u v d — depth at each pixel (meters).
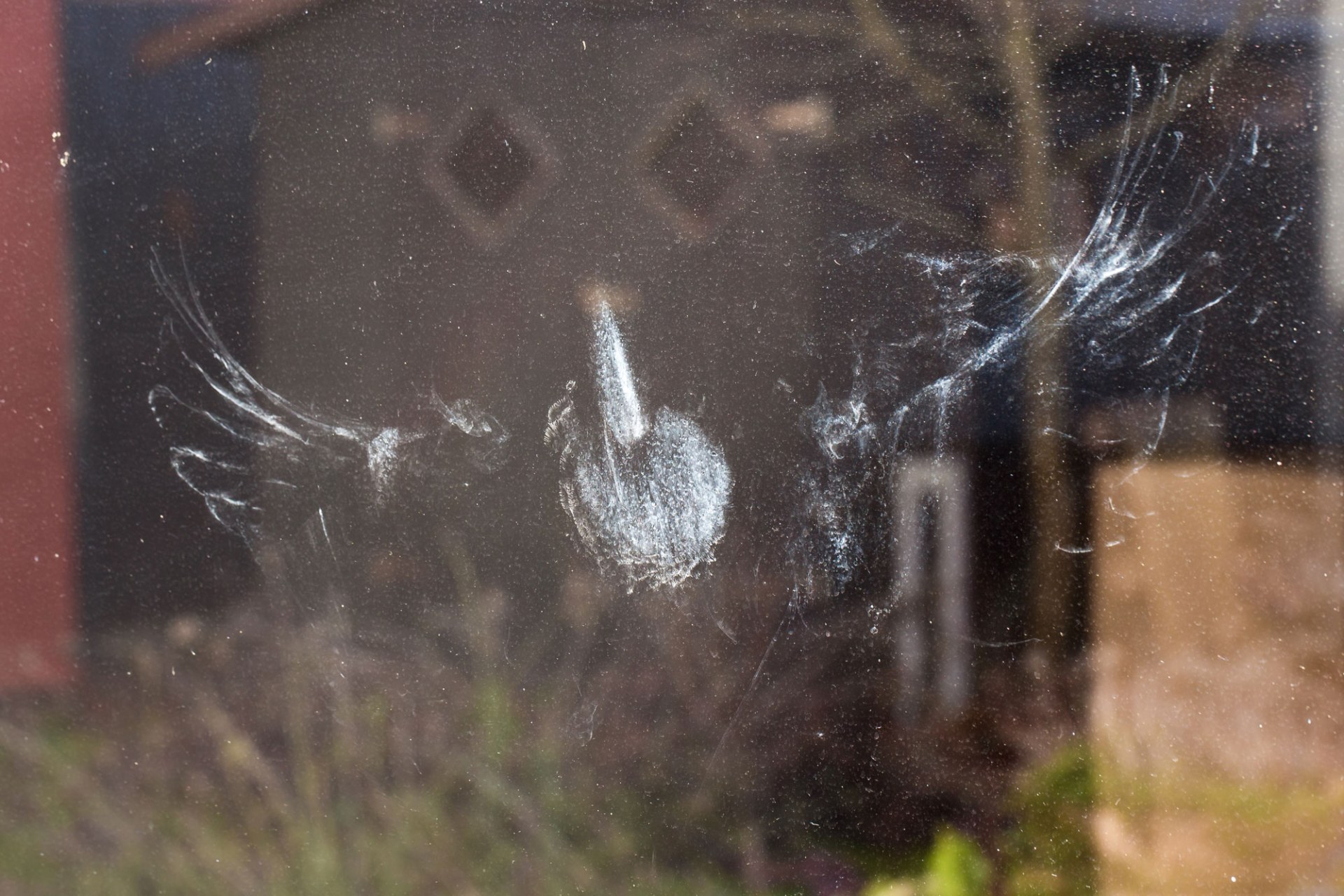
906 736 1.20
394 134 1.22
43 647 1.24
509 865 1.22
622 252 1.21
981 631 1.20
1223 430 1.18
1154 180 1.19
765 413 1.21
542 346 1.22
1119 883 1.19
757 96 1.21
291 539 1.23
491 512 1.22
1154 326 1.19
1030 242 1.19
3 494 1.24
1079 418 1.19
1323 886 1.17
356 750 1.23
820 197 1.20
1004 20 1.19
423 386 1.22
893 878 1.20
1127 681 1.19
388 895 1.22
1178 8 1.18
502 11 1.21
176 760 1.24
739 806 1.21
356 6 1.22
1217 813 1.18
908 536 1.20
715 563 1.21
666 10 1.21
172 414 1.23
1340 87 1.17
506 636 1.22
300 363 1.23
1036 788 1.19
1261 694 1.18
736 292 1.21
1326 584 1.17
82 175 1.23
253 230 1.22
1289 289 1.18
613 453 1.21
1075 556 1.19
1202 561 1.18
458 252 1.22
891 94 1.20
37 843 1.24
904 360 1.20
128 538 1.24
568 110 1.21
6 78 1.22
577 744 1.22
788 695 1.21
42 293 1.23
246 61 1.22
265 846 1.23
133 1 1.22
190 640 1.24
